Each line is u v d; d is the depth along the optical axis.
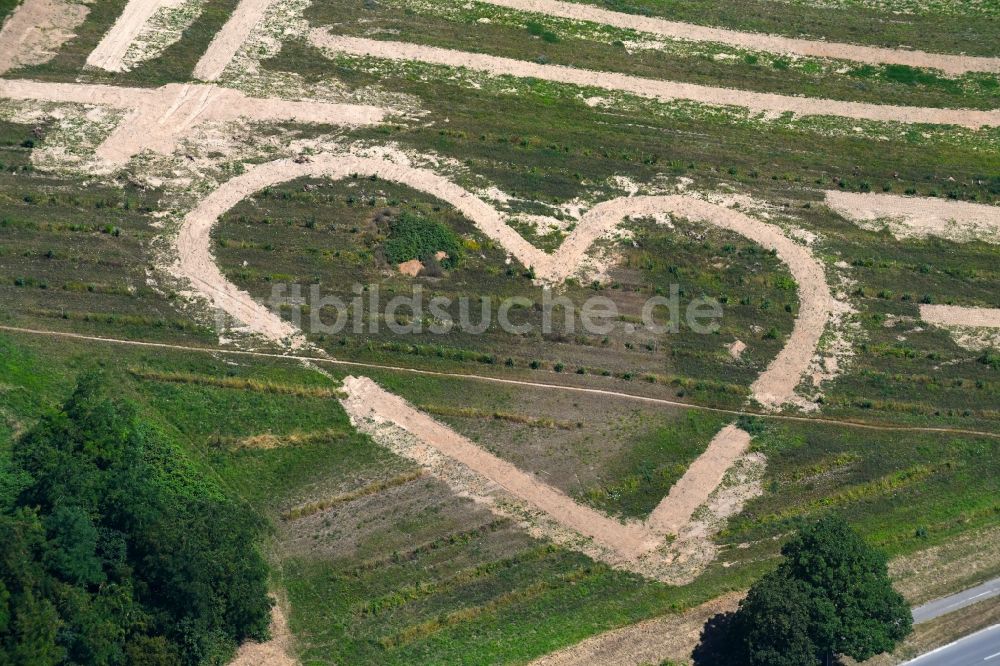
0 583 61.84
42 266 83.25
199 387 78.31
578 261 87.94
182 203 88.62
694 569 73.19
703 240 90.38
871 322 86.44
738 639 68.56
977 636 71.19
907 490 78.00
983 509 77.38
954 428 81.19
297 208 89.12
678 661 69.25
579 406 79.88
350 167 92.50
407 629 69.31
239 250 86.00
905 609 67.94
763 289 87.69
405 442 77.25
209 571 66.50
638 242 89.62
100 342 79.75
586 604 71.31
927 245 92.06
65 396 76.00
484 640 69.38
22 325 79.75
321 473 75.31
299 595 70.25
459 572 71.75
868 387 82.69
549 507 75.00
